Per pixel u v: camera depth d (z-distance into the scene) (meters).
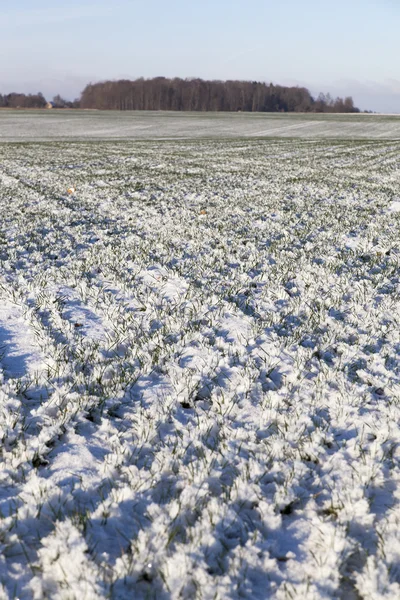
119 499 2.64
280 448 3.07
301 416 3.42
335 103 148.62
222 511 2.53
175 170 21.73
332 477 2.86
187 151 30.86
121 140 40.56
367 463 2.94
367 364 4.23
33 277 6.67
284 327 5.11
